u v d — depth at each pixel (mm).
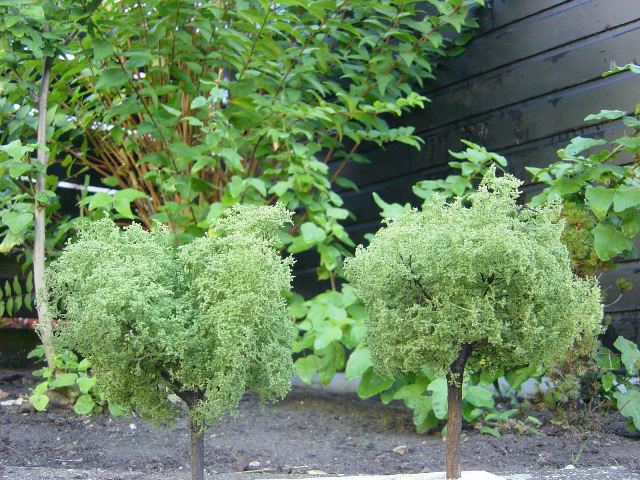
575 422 3486
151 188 4734
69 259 2057
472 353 2250
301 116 4102
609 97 4070
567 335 2172
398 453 3160
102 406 3625
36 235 3654
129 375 2035
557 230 2188
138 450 3096
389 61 4711
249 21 3984
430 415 3479
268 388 2100
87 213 5035
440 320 2051
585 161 3361
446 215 2154
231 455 3115
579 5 4227
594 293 2223
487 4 4727
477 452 3109
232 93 4234
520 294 2061
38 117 3713
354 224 5512
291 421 3805
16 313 4914
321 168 4117
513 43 4570
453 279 2014
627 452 3062
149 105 4434
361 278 2230
